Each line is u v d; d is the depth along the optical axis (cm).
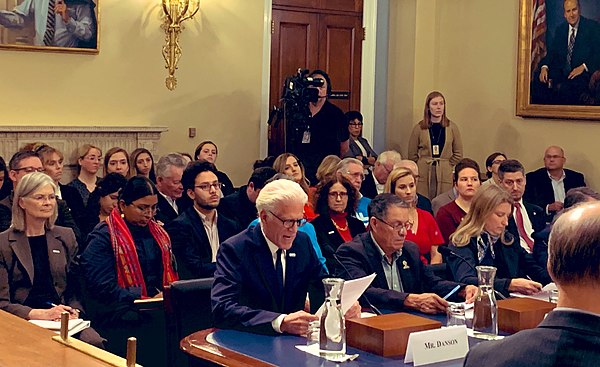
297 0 948
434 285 441
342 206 559
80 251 575
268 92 916
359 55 991
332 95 870
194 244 534
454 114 992
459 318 357
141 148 762
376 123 1009
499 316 379
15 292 432
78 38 793
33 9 771
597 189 851
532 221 650
